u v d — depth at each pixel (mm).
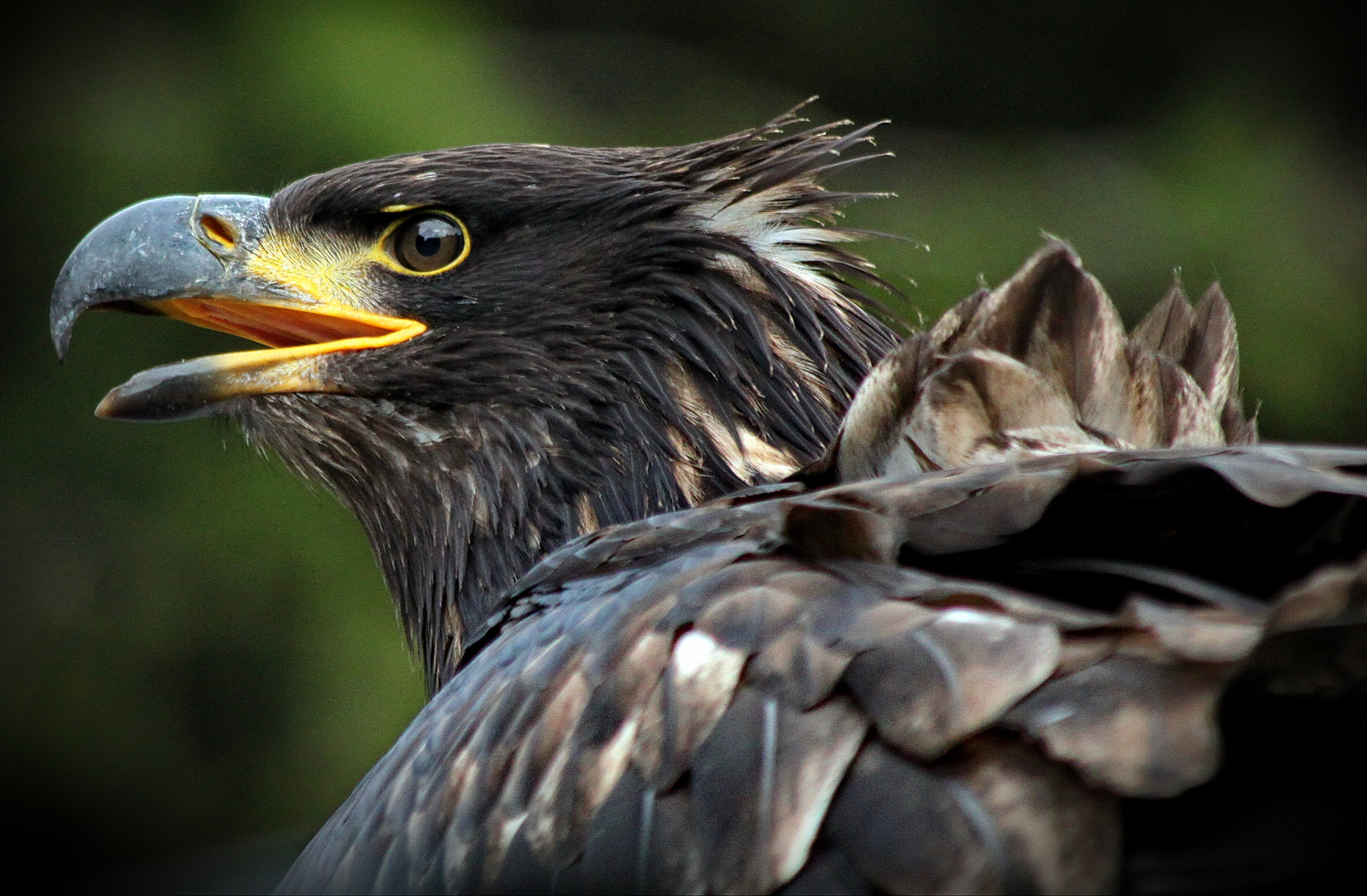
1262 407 19062
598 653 4996
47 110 17656
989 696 4285
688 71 21578
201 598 16875
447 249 7648
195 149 17422
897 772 4312
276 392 7723
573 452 7473
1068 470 4707
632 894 4609
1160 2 23969
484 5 20422
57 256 17484
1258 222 19969
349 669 16562
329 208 7785
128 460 17156
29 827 16781
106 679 16984
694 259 7512
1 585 16984
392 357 7621
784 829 4383
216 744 16859
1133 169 20922
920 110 23609
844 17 23219
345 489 7895
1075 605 4590
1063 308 5848
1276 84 22578
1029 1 23688
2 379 17406
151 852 16875
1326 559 4641
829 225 8211
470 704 5387
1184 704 4172
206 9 17750
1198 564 4719
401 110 17672
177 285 7797
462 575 7594
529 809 4906
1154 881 4133
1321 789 4195
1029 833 4152
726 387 7430
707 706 4637
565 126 19344
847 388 7535
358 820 5527
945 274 18766
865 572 4762
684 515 5777
